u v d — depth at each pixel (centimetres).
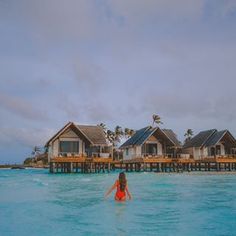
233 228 1234
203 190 2530
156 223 1311
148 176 4322
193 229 1216
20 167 10519
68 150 5044
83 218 1420
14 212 1575
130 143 5756
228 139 5694
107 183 3231
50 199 2030
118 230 1209
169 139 5394
